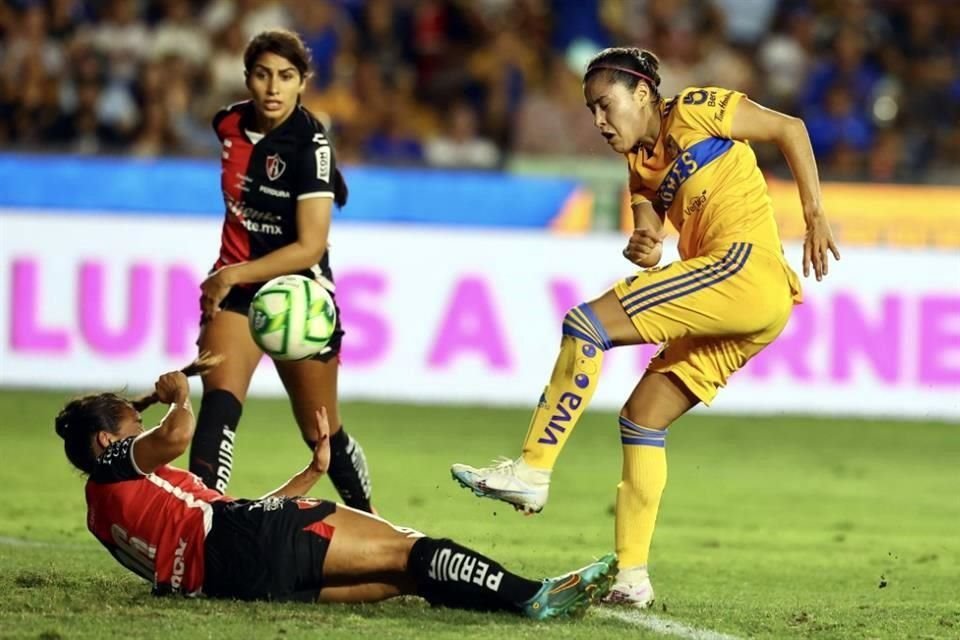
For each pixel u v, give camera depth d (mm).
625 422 21672
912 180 50875
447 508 31906
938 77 64938
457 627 18484
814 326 49906
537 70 64062
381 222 49688
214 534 19234
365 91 60781
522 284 49875
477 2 66125
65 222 48562
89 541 26219
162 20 61438
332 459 25234
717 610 21516
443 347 49594
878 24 67000
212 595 19562
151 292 48688
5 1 59812
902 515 33469
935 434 47406
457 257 49750
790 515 33031
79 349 48469
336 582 19312
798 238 50375
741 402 50188
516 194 50250
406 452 40000
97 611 19078
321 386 24297
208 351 23625
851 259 49938
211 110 58406
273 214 23875
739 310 20672
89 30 60438
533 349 49844
